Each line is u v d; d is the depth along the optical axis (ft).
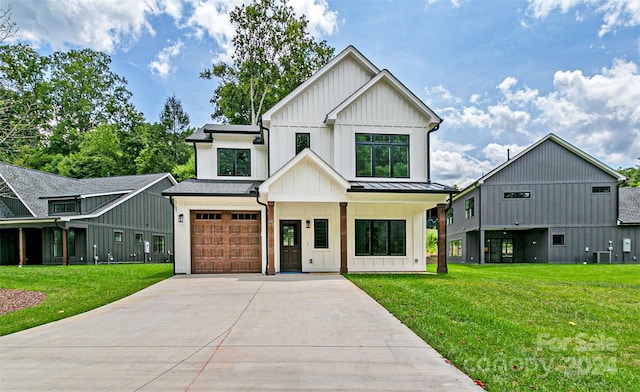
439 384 13.43
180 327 21.31
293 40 95.96
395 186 45.06
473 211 85.56
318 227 46.93
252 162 51.26
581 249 79.61
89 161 123.34
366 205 47.55
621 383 13.50
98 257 70.08
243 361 15.81
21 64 105.60
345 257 42.88
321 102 48.34
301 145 47.75
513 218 80.43
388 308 25.00
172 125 164.14
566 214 80.23
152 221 86.28
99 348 17.76
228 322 22.24
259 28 95.14
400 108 48.19
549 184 80.64
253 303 27.22
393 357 16.21
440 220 44.91
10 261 72.90
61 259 67.67
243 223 45.85
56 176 86.12
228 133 50.26
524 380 13.66
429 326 20.61
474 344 17.58
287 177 41.45
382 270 47.24
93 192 73.36
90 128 153.99
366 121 47.57
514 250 92.84
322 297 28.99
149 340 18.95
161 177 89.71
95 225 69.72
